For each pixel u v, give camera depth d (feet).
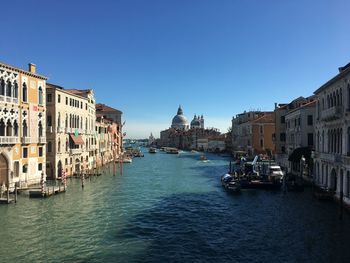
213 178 176.65
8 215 87.20
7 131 113.39
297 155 141.49
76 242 67.77
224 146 481.05
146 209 98.27
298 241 68.08
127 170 220.64
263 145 269.23
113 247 65.36
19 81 118.42
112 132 281.74
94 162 213.46
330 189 104.73
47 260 58.34
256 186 133.18
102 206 101.24
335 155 97.76
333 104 104.37
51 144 148.66
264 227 78.54
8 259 58.49
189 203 107.45
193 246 66.59
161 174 195.93
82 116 186.39
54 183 139.44
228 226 80.33
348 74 89.10
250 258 60.23
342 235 70.85
